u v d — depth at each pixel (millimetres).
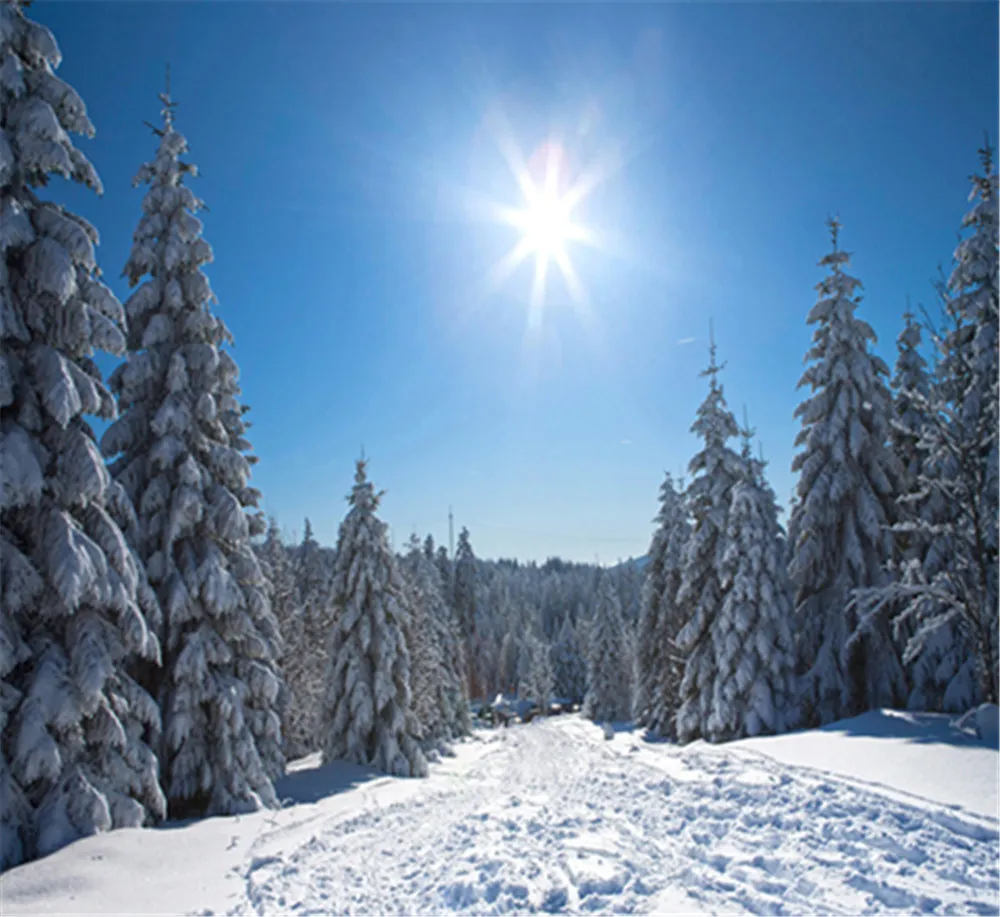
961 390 13891
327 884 8891
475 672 81875
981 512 14461
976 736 12562
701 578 25109
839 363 20797
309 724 33188
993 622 13906
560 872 8016
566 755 25656
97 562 10695
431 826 12164
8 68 10289
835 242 21578
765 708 20031
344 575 25172
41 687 10078
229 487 16703
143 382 15633
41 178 11398
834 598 20578
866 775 10523
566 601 117562
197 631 14836
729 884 7074
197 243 15977
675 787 11750
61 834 9844
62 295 10320
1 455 9844
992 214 17859
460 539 74250
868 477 20812
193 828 11852
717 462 25141
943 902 6277
